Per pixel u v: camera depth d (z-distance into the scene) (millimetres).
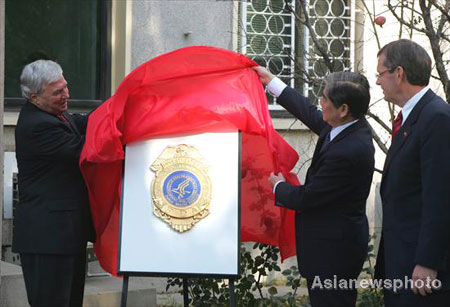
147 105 4508
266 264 5691
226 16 7371
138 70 4367
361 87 4156
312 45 7590
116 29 7230
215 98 4512
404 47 3834
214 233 4379
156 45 7176
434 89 7766
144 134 4473
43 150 4438
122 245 4414
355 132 4191
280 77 7371
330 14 7676
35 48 7129
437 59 5363
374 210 7777
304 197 4156
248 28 7480
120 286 5949
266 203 4941
